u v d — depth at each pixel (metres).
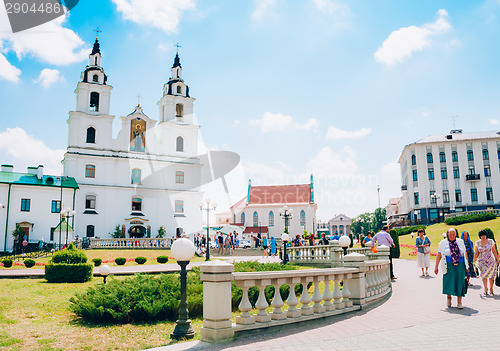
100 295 8.88
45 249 41.97
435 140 66.94
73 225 46.56
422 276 16.98
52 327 7.96
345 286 8.97
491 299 10.49
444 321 7.75
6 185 45.25
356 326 7.39
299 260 23.95
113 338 7.09
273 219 79.12
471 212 50.47
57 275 15.62
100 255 33.72
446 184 64.31
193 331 6.87
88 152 51.69
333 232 144.12
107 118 53.06
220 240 39.47
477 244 11.59
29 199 46.16
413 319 8.00
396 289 12.97
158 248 42.44
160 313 8.61
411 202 66.81
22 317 8.88
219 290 6.31
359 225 137.00
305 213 78.12
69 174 50.16
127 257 32.94
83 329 7.80
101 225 50.19
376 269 10.76
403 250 37.88
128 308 8.40
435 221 62.69
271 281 7.13
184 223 55.47
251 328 6.63
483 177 63.03
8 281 16.06
